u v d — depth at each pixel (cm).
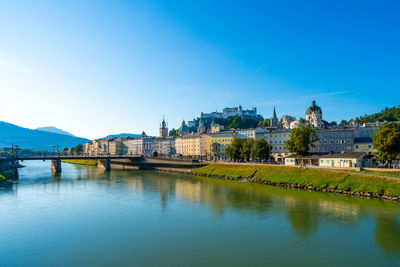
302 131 12431
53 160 17212
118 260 3953
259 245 4475
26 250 4316
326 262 3878
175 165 17950
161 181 12344
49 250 4312
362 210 6431
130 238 4803
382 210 6406
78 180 12744
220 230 5188
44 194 8900
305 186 9681
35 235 4969
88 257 4056
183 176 14712
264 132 18712
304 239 4703
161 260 3953
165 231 5153
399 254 4103
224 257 4044
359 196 8094
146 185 10962
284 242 4584
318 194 8556
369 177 8600
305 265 3794
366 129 17050
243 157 15812
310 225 5403
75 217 6094
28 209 6838
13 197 8388
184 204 7288
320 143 15550
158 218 5988
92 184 11294
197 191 9356
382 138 9181
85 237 4859
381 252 4175
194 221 5747
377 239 4669
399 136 8906
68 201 7769
